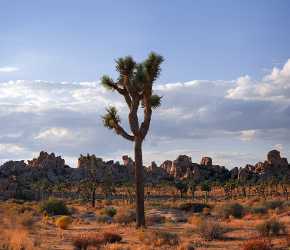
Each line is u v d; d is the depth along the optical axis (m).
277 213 39.78
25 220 27.34
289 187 140.00
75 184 147.75
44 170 188.75
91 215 47.03
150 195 141.75
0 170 185.12
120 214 35.66
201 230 23.23
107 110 29.11
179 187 128.38
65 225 30.95
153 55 27.95
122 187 136.75
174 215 42.84
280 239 21.55
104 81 28.44
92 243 19.73
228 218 38.25
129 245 20.00
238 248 19.28
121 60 27.92
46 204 49.00
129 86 27.98
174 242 20.69
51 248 19.17
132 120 28.39
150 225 32.72
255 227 26.19
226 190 134.00
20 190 118.94
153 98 29.12
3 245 16.48
